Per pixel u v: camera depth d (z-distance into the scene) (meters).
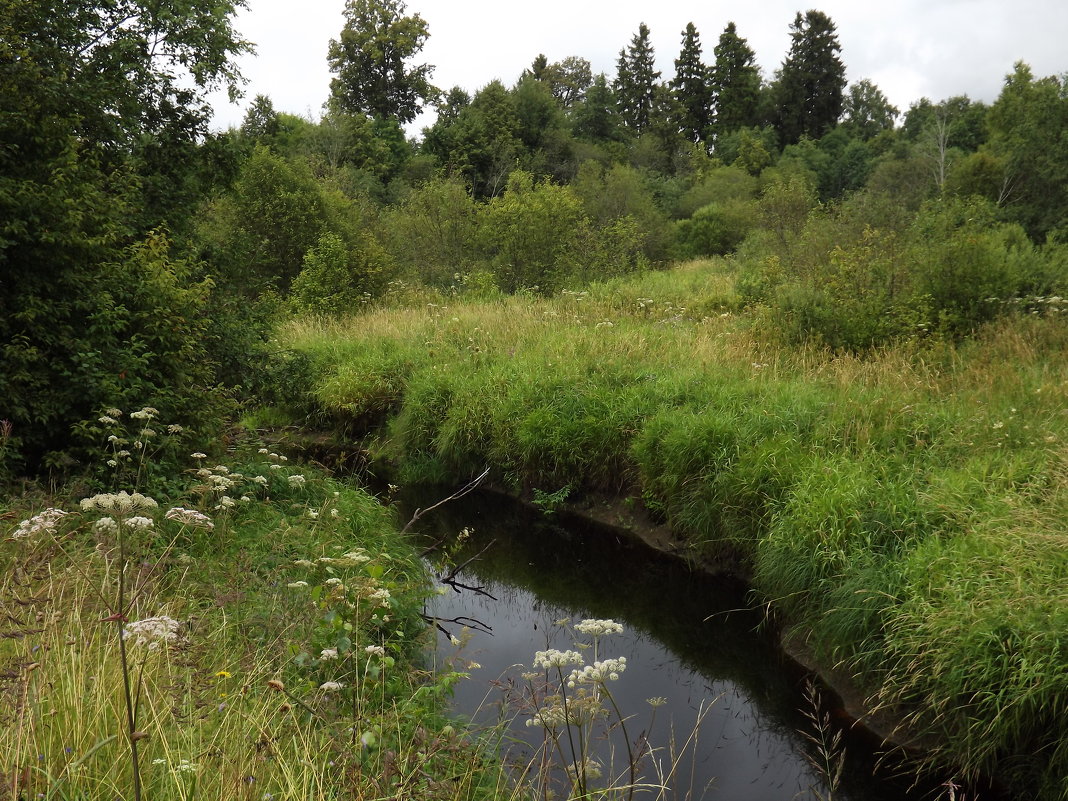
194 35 11.26
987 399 7.54
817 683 5.68
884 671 5.16
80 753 2.79
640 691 5.68
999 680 4.33
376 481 10.90
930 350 9.52
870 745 4.96
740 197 39.09
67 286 6.89
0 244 6.13
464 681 5.46
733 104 65.69
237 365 11.48
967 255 10.66
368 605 4.81
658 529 8.41
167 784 2.79
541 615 7.00
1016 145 23.45
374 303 18.17
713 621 6.82
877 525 5.92
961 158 35.81
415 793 3.23
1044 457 6.09
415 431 11.17
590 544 8.66
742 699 5.59
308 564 5.15
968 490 5.95
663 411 8.81
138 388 7.01
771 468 7.09
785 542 6.33
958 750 4.52
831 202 19.70
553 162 47.59
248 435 10.24
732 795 4.44
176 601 4.62
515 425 10.03
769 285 14.47
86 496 5.95
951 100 60.12
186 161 11.80
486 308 15.41
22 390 6.35
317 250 18.67
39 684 3.04
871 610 5.25
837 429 7.46
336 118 42.28
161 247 8.22
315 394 12.80
